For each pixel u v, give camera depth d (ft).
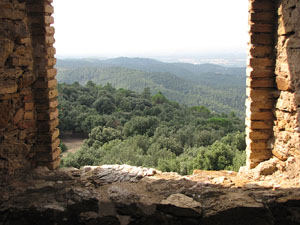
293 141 8.62
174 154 36.04
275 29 9.25
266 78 9.48
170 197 7.88
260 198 7.75
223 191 8.20
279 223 7.61
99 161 35.78
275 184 8.43
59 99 60.80
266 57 9.39
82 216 7.79
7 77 8.52
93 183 8.95
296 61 8.23
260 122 9.67
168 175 9.48
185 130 47.32
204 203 7.77
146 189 8.48
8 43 8.40
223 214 7.39
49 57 9.78
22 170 9.41
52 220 7.85
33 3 9.22
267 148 9.78
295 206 7.57
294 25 8.22
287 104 8.75
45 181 9.12
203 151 27.89
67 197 8.14
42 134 9.86
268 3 9.19
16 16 8.76
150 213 7.65
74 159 35.40
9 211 7.84
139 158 34.83
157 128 48.80
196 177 9.38
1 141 8.58
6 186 8.71
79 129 53.98
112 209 7.79
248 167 9.90
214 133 46.60
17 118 9.07
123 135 51.21
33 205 7.85
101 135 48.32
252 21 9.33
